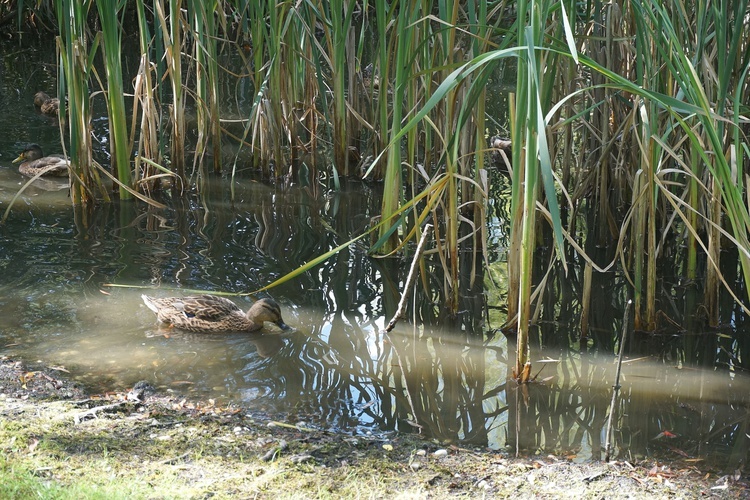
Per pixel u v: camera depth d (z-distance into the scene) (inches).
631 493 259.1
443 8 401.1
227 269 454.3
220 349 366.6
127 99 814.5
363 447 283.3
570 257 498.3
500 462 278.1
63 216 519.5
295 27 599.2
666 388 346.9
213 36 582.2
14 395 304.7
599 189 535.2
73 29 504.7
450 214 402.0
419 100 490.9
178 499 234.7
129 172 553.6
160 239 491.2
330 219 543.5
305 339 382.3
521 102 322.7
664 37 359.3
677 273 476.1
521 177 355.3
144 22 537.3
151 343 366.0
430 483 259.6
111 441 270.8
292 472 258.8
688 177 435.8
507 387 343.3
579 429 310.3
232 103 828.6
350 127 647.1
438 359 367.6
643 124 363.9
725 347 389.7
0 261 442.3
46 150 658.8
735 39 325.4
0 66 958.4
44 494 227.0
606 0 493.7
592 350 383.6
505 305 430.6
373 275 460.1
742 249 298.4
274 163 620.1
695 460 288.4
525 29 286.8
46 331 368.2
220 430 287.0
